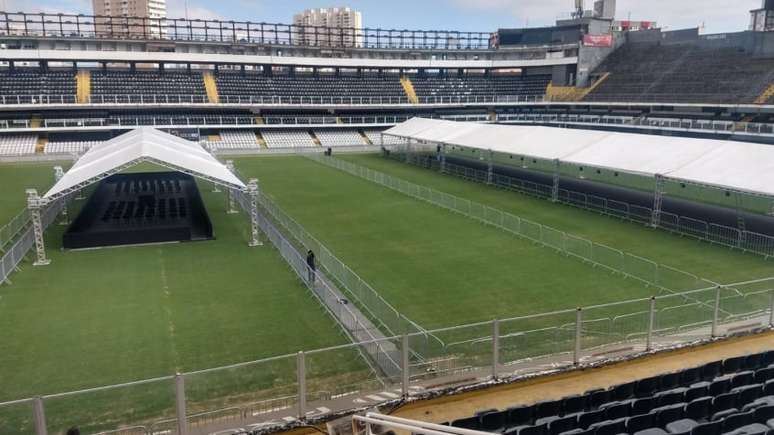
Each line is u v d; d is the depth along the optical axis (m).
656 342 17.66
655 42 88.69
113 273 26.47
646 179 49.88
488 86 95.88
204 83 82.25
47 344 18.97
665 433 11.64
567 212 39.22
